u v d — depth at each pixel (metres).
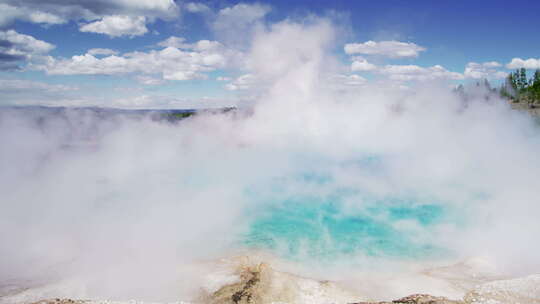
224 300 11.56
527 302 10.23
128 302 10.98
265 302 11.52
